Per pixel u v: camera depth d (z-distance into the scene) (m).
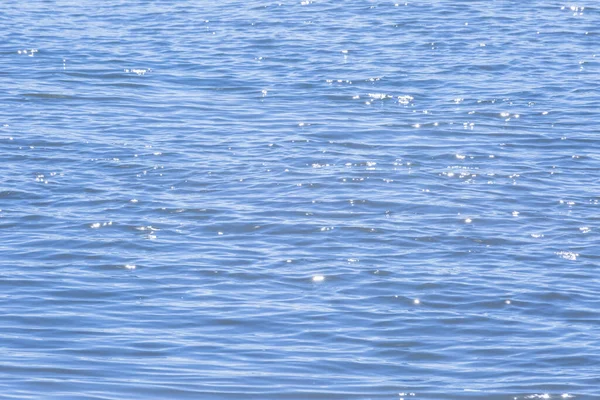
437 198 60.06
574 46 97.56
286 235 54.75
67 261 51.28
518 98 80.75
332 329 44.31
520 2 117.44
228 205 58.84
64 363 40.66
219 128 73.62
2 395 37.78
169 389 38.84
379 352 42.38
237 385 39.34
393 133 72.38
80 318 44.94
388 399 38.59
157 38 101.62
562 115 76.56
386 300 47.25
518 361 41.66
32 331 43.53
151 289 48.16
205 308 46.16
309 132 72.38
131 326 44.28
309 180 62.78
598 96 81.38
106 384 39.03
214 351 42.16
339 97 81.56
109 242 53.59
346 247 53.22
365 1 117.94
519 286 48.69
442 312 46.03
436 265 51.09
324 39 100.50
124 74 88.06
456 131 72.88
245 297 47.44
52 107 78.38
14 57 93.06
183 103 80.00
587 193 61.16
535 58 93.06
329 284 48.84
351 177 63.22
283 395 38.75
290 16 111.12
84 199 59.72
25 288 47.94
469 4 116.25
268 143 70.00
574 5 115.75
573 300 47.31
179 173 64.00
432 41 99.38
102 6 118.38
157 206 58.69
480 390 39.25
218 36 102.38
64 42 99.25
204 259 51.59
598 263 51.53
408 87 83.88
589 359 41.75
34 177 63.25
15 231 54.97
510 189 61.69
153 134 72.00
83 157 66.94
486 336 43.91
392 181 62.78
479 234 54.94
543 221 56.88
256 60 92.88
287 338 43.47
